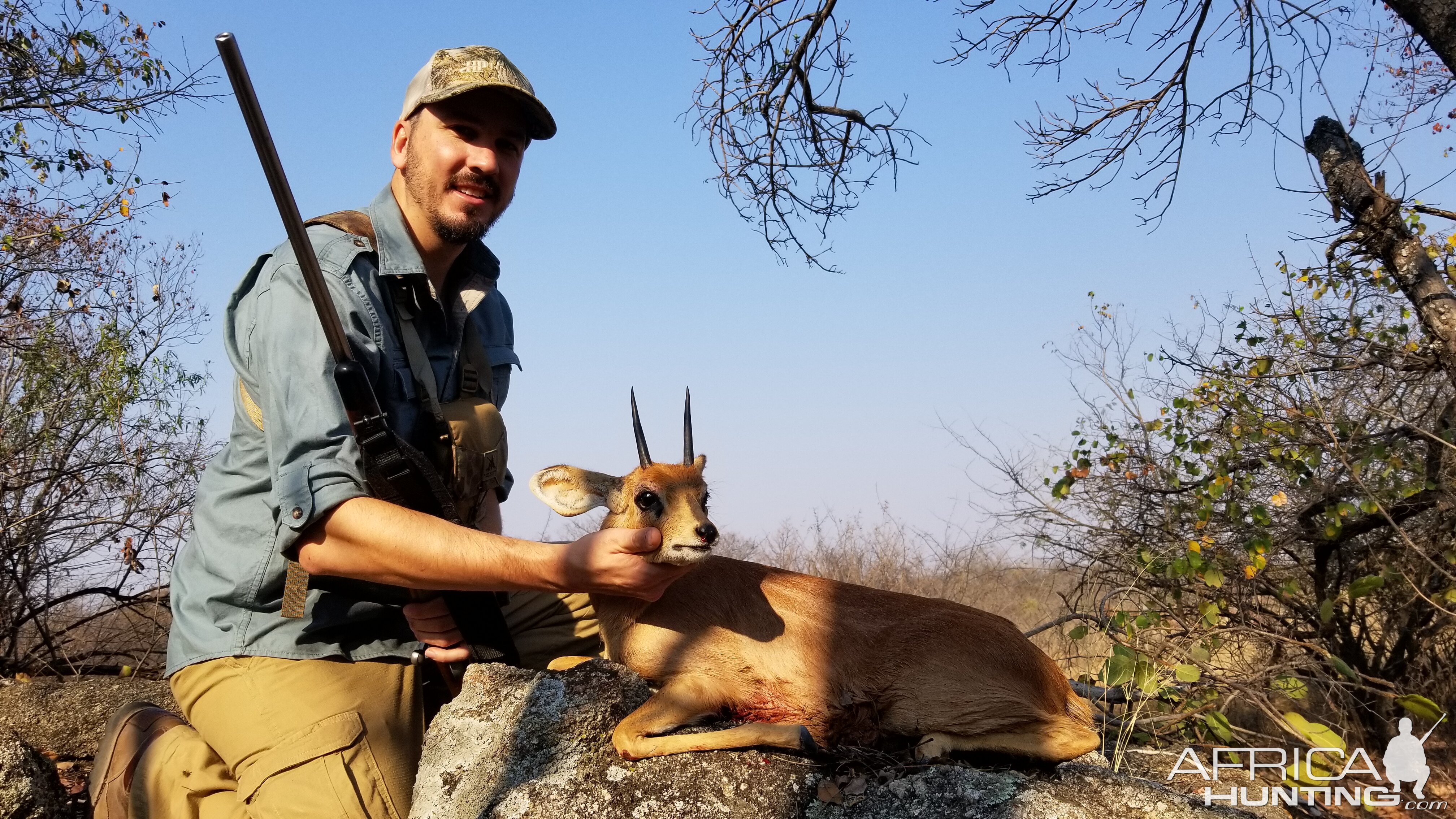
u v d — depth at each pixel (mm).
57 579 8078
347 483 3146
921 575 10891
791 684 3438
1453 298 5824
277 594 3506
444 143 3762
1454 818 4992
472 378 3994
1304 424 6023
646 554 3020
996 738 3287
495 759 3213
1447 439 5660
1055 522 6656
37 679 6020
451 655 3609
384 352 3557
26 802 4160
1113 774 3238
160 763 3662
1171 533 6125
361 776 3412
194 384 9055
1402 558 5875
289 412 3230
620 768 3102
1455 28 5871
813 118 9398
